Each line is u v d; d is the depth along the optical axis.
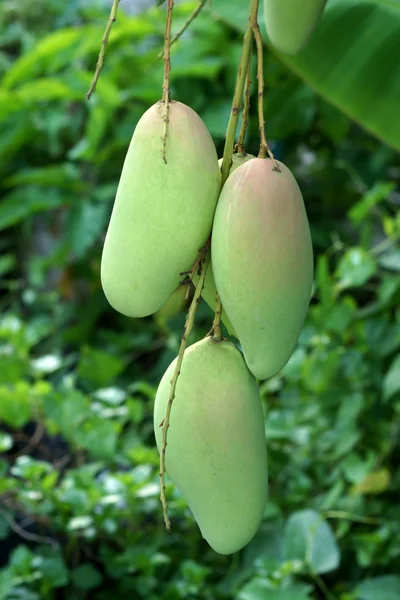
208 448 0.94
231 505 0.94
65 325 3.38
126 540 1.96
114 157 3.19
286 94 2.76
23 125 3.27
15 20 4.28
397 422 2.24
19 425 2.09
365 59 1.40
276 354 0.93
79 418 2.02
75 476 1.90
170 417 0.95
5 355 2.38
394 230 2.48
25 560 1.79
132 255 0.92
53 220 3.51
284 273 0.90
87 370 2.43
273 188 0.91
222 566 2.06
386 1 1.42
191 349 0.96
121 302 0.93
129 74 3.12
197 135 0.91
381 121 1.40
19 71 3.11
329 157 3.18
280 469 2.14
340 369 2.27
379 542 1.89
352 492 2.03
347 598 1.78
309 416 2.14
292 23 1.00
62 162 3.57
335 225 3.13
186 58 2.87
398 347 2.39
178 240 0.91
